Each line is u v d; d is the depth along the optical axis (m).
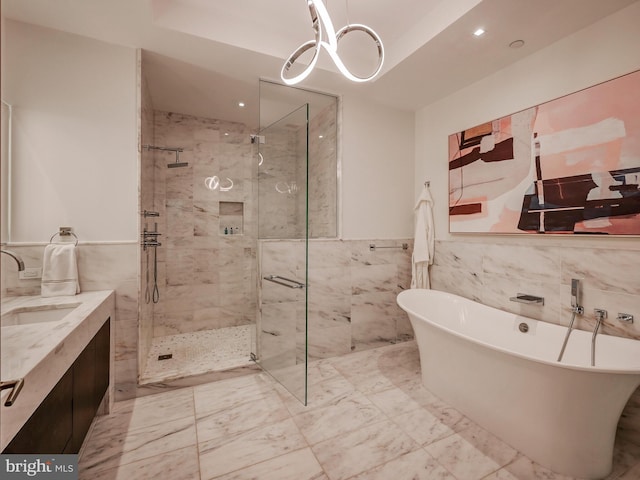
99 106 2.09
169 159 3.38
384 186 3.23
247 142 3.72
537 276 2.26
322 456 1.66
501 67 2.47
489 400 1.84
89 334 1.56
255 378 2.51
